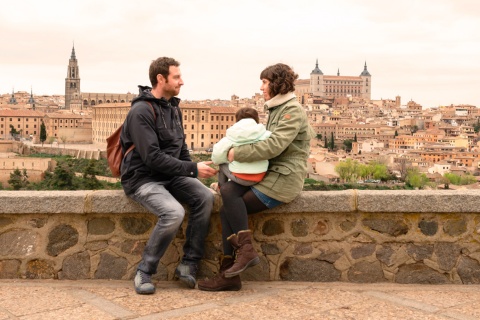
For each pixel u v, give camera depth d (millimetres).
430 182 137500
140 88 6039
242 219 5785
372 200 6039
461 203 5980
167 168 5695
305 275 6223
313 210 6086
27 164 118938
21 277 6219
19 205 6062
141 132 5691
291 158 5887
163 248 5734
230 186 5832
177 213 5648
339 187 125875
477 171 175000
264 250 6250
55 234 6223
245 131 5672
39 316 5016
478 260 6102
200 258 6055
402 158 171125
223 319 4949
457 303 5418
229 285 5773
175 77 5887
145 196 5781
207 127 186125
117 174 6137
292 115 5730
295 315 5059
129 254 6227
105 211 6109
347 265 6191
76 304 5344
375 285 6047
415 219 6133
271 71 5840
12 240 6207
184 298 5547
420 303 5414
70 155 161500
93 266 6230
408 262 6152
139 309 5211
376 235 6164
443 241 6125
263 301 5461
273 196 5805
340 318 4988
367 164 148375
